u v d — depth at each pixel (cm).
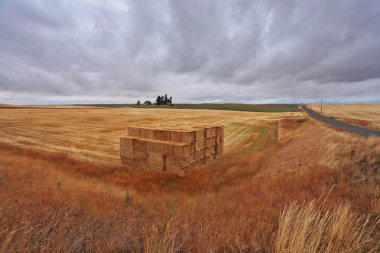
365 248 268
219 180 897
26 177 715
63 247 249
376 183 588
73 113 4997
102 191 630
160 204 548
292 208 324
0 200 388
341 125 1948
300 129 2459
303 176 757
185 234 290
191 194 764
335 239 273
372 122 2381
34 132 2345
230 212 437
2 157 1100
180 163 1023
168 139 1133
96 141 1950
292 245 242
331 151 966
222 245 274
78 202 449
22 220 287
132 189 786
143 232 299
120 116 4428
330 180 666
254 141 2066
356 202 445
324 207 406
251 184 771
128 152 1207
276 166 1064
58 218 331
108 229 315
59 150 1587
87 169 1066
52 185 639
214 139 1409
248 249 270
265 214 400
